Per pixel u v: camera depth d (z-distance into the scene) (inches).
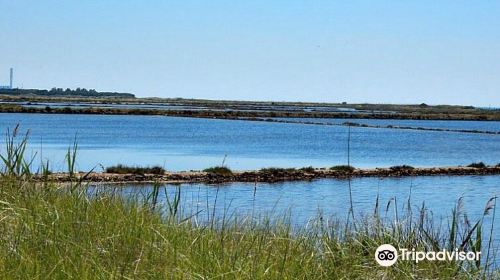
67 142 3080.7
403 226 414.3
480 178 2041.1
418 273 333.7
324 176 1925.4
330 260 323.9
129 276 250.4
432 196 1464.1
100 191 405.1
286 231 375.6
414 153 3280.0
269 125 6043.3
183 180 1673.2
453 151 3508.9
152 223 337.4
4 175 374.3
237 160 2529.5
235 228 386.9
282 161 2544.3
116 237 294.7
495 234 674.8
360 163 2578.7
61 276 242.1
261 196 1339.8
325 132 5123.0
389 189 1617.9
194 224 400.8
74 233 295.0
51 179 395.9
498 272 356.2
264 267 275.9
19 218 300.7
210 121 6584.6
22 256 252.1
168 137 3934.5
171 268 263.4
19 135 3265.3
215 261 277.6
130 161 2292.1
